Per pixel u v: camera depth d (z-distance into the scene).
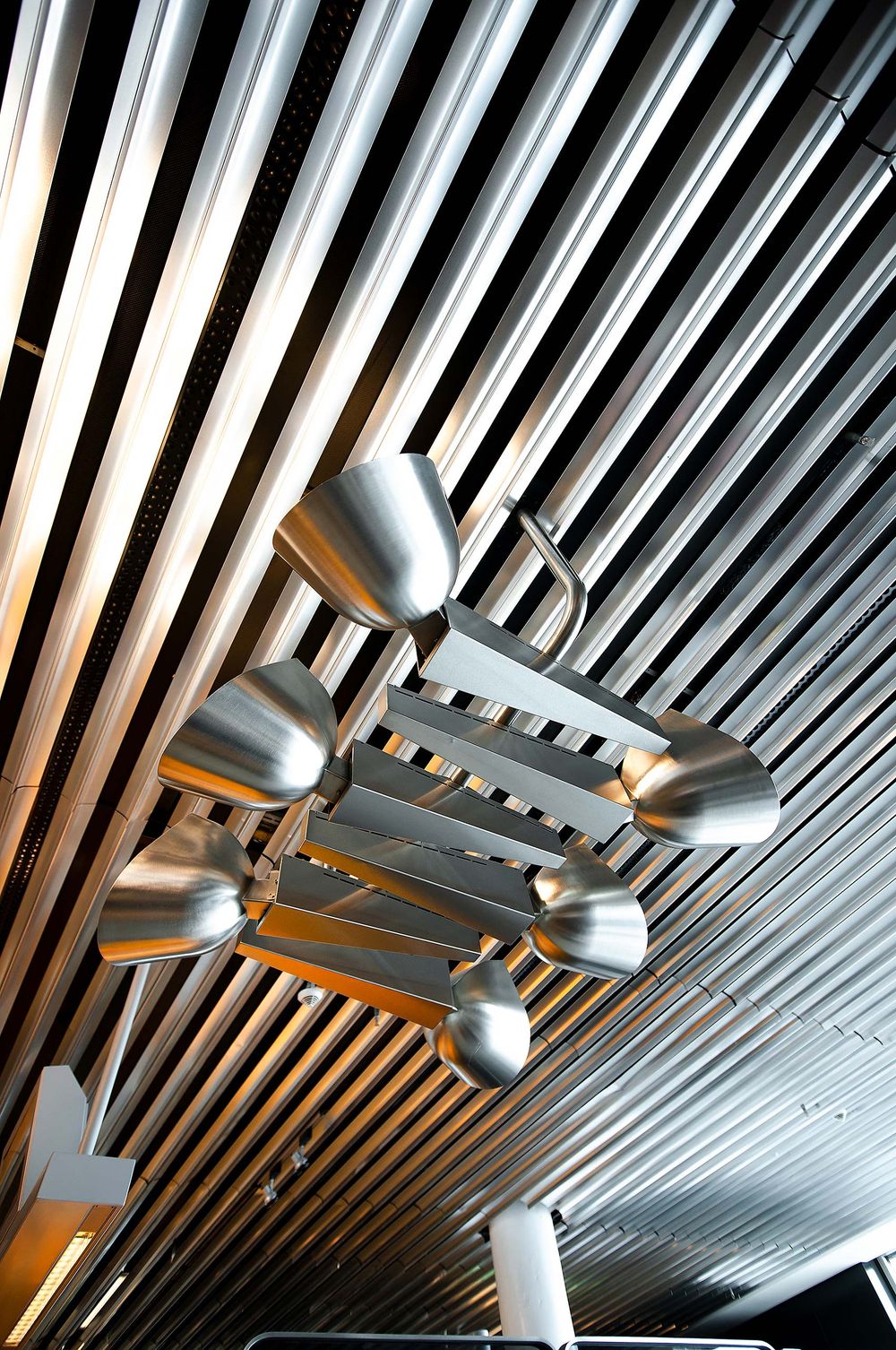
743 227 2.20
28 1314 3.64
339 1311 8.01
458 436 2.42
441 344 2.27
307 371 2.38
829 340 2.41
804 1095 5.66
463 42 1.91
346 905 2.27
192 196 2.01
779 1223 7.41
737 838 2.30
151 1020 4.36
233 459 2.39
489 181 2.08
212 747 1.91
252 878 2.29
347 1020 4.43
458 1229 6.56
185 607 2.92
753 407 2.52
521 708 2.05
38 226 2.01
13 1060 4.11
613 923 2.47
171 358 2.21
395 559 1.70
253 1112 5.36
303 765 1.97
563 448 2.65
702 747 2.24
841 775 3.64
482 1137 5.67
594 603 2.97
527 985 4.49
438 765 3.37
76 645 2.70
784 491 2.69
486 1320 8.12
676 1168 6.32
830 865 4.00
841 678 3.29
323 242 2.10
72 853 3.27
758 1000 4.77
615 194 2.11
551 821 3.67
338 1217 6.45
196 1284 7.40
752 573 2.94
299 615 2.75
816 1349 8.48
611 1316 8.79
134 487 2.41
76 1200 2.37
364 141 1.99
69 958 3.67
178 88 1.90
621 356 2.50
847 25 2.06
